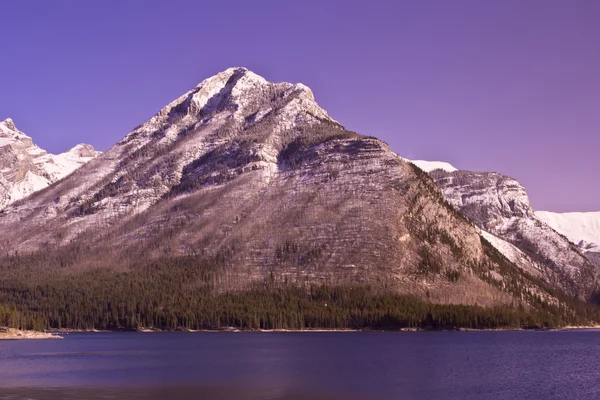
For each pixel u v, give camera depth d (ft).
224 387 542.57
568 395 516.73
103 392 520.83
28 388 541.34
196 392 520.42
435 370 649.61
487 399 495.00
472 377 602.03
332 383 562.25
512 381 581.12
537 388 545.85
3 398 495.41
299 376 606.55
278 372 636.48
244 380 581.94
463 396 505.25
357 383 561.84
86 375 619.26
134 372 641.40
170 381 579.07
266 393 514.68
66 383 568.82
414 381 575.38
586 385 563.48
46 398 497.05
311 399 490.08
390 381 574.15
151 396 504.84
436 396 504.02
